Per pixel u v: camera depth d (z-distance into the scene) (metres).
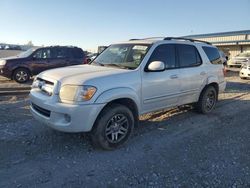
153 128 6.03
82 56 14.70
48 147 4.86
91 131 4.67
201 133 5.80
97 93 4.46
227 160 4.55
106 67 5.41
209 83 6.99
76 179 3.85
